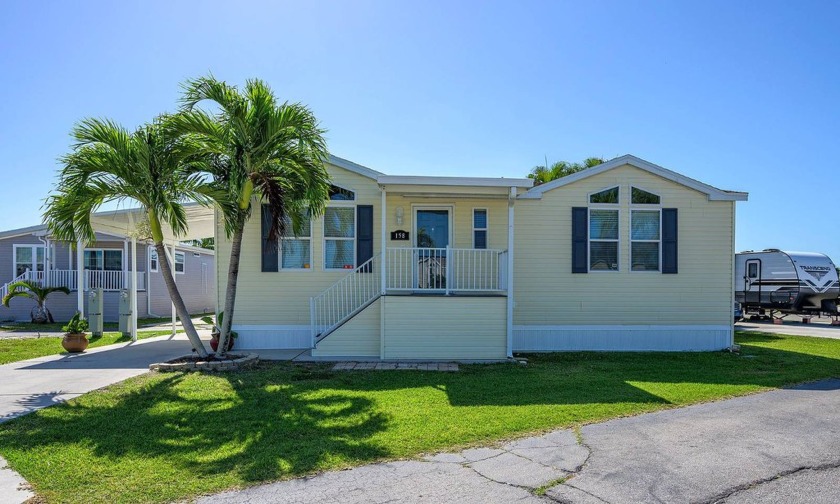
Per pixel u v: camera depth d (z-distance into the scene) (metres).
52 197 8.66
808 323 20.84
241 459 4.65
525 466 4.56
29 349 11.57
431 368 9.28
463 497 3.94
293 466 4.50
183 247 23.83
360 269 11.54
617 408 6.50
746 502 3.88
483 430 5.54
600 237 12.09
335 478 4.28
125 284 20.05
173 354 10.72
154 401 6.67
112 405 6.46
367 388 7.57
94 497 3.90
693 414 6.29
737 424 5.86
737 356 11.15
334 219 11.62
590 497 3.95
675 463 4.65
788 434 5.50
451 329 10.41
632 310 12.05
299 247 11.60
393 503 3.83
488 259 11.73
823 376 8.70
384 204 10.48
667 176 12.08
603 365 9.85
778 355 11.30
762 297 20.94
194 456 4.72
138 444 5.05
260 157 9.07
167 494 3.95
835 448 5.05
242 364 9.08
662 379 8.41
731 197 12.13
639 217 12.12
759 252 21.20
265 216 11.41
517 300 11.92
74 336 10.94
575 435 5.44
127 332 13.96
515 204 11.99
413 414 6.15
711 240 12.17
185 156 8.98
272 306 11.50
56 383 7.72
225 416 6.01
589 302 12.01
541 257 11.97
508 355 10.44
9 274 20.30
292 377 8.31
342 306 11.46
